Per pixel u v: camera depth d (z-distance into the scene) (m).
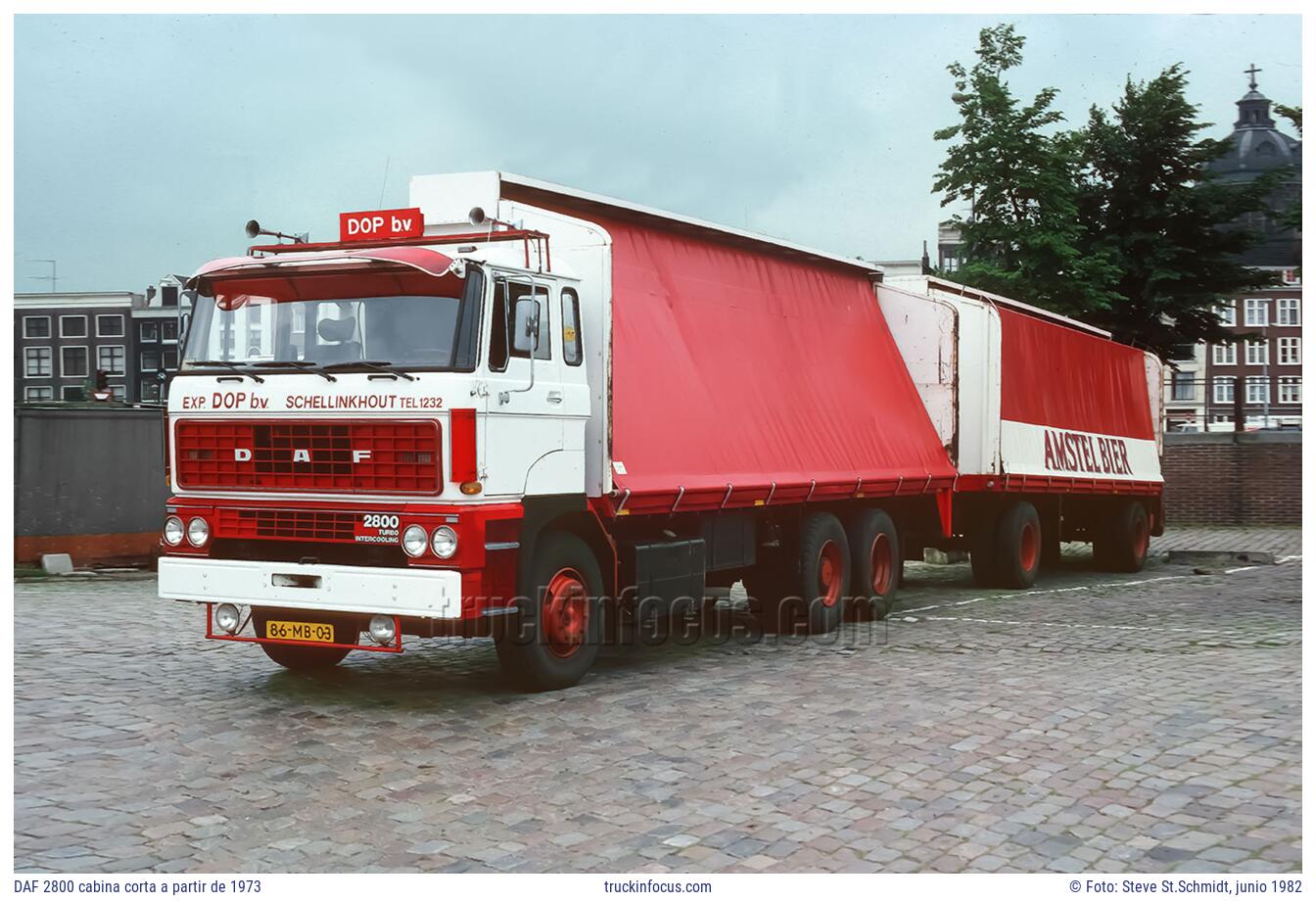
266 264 8.49
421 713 8.09
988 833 5.60
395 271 8.14
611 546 9.38
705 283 11.37
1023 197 24.05
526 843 5.52
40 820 5.79
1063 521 19.48
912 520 14.55
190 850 5.43
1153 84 27.78
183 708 8.12
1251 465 29.97
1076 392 17.83
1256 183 27.48
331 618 8.23
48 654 10.03
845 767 6.75
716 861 5.27
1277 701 8.30
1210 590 16.22
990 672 9.59
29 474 16.52
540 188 9.62
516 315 8.38
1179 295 27.62
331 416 8.10
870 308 14.38
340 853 5.40
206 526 8.51
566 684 8.95
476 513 7.86
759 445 11.08
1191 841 5.47
